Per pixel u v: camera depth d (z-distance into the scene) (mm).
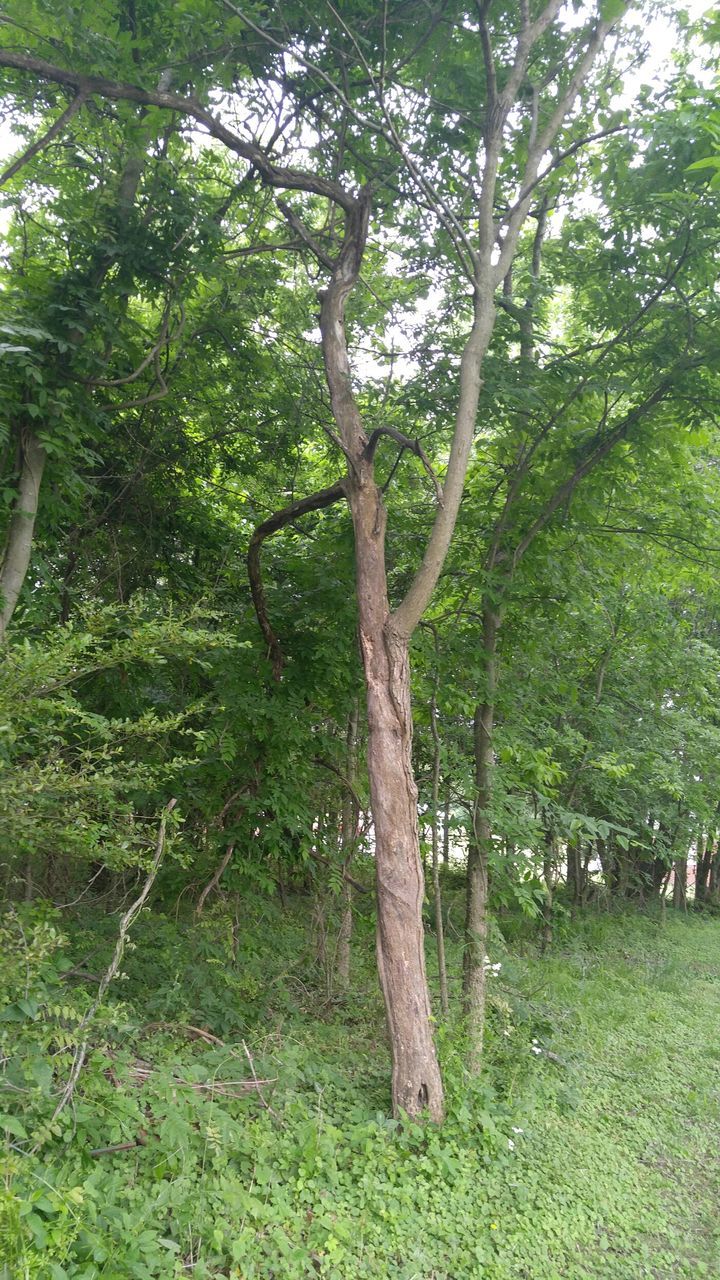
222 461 9164
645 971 11164
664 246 6957
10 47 5738
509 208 7809
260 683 7391
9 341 5398
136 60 5906
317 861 8062
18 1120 3676
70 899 7102
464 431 5953
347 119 7020
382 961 5547
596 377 7289
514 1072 6367
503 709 7926
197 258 6578
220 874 7098
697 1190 5566
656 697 11898
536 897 7176
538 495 7789
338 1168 4676
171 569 8766
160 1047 5273
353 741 8391
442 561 5816
